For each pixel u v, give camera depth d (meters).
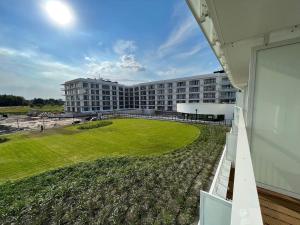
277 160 2.22
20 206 6.36
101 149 14.98
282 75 2.12
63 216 5.92
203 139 17.05
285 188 2.19
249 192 0.97
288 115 2.11
